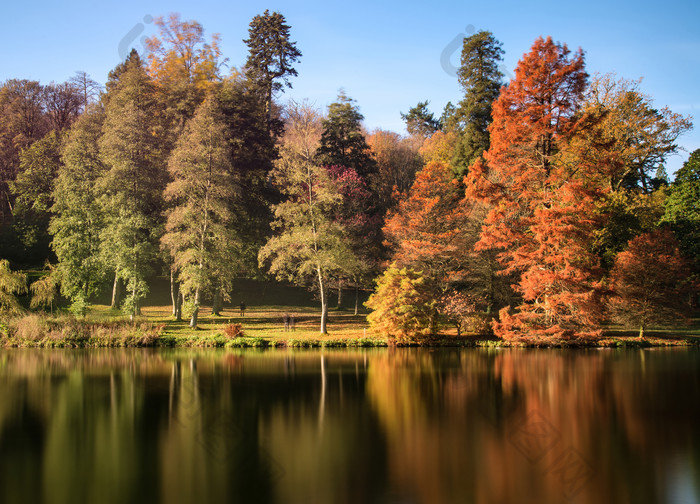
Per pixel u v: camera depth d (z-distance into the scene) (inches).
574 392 893.8
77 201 1711.4
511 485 507.8
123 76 2239.2
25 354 1291.8
